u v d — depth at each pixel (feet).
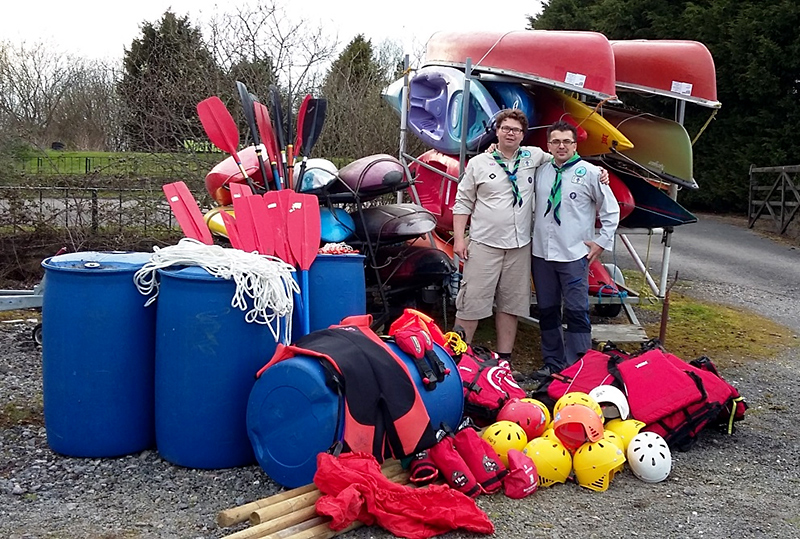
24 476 11.66
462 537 10.23
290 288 12.48
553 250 16.79
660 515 11.18
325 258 14.66
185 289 11.64
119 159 30.53
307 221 14.10
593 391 13.78
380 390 11.06
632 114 23.71
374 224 18.86
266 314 11.96
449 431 11.80
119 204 28.84
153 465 12.21
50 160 32.45
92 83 60.49
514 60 20.01
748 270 36.63
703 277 34.42
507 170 16.79
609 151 20.58
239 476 11.84
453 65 21.91
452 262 20.58
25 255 27.94
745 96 56.75
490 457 11.75
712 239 46.47
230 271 11.58
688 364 14.57
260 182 18.97
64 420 12.25
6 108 43.16
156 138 31.30
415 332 12.34
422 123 22.40
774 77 54.44
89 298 11.96
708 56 21.79
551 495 11.80
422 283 19.90
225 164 19.74
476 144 20.29
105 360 12.09
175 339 11.76
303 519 9.96
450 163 22.11
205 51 31.73
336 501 9.74
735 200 59.36
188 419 11.82
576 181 16.56
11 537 9.75
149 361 12.53
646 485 12.34
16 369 17.08
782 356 21.68
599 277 21.72
